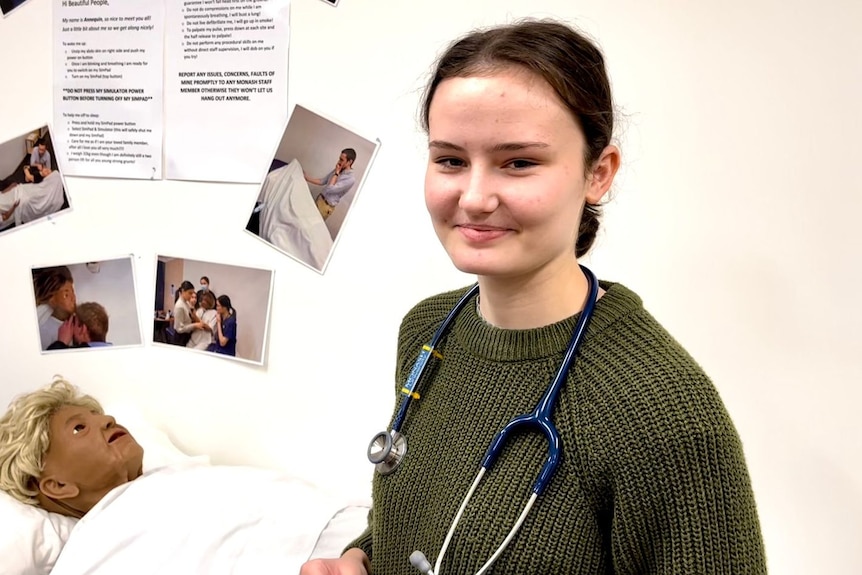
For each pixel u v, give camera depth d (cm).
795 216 105
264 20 124
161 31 130
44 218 144
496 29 51
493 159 48
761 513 114
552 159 48
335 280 130
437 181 51
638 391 47
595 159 52
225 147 130
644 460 46
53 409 129
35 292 148
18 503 122
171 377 144
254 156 129
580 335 52
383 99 121
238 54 126
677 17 105
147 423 145
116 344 146
